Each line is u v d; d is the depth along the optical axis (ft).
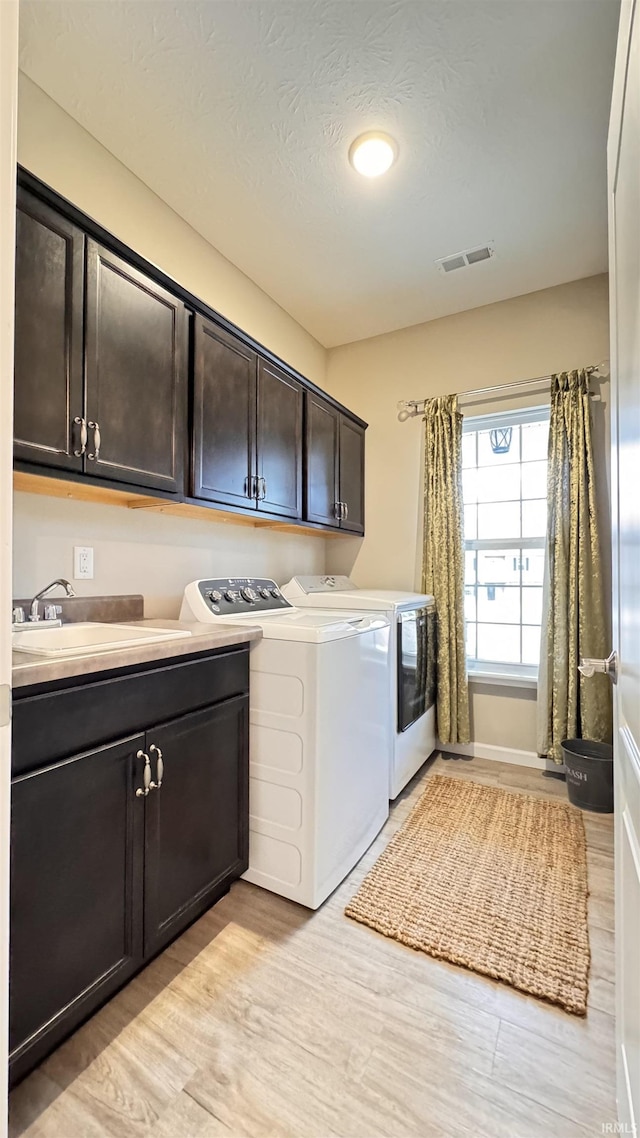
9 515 2.24
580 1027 3.90
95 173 5.90
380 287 9.02
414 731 8.52
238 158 6.15
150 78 5.15
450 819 7.16
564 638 8.41
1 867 2.24
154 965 4.47
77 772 3.61
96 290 4.72
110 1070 3.52
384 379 10.80
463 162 6.24
